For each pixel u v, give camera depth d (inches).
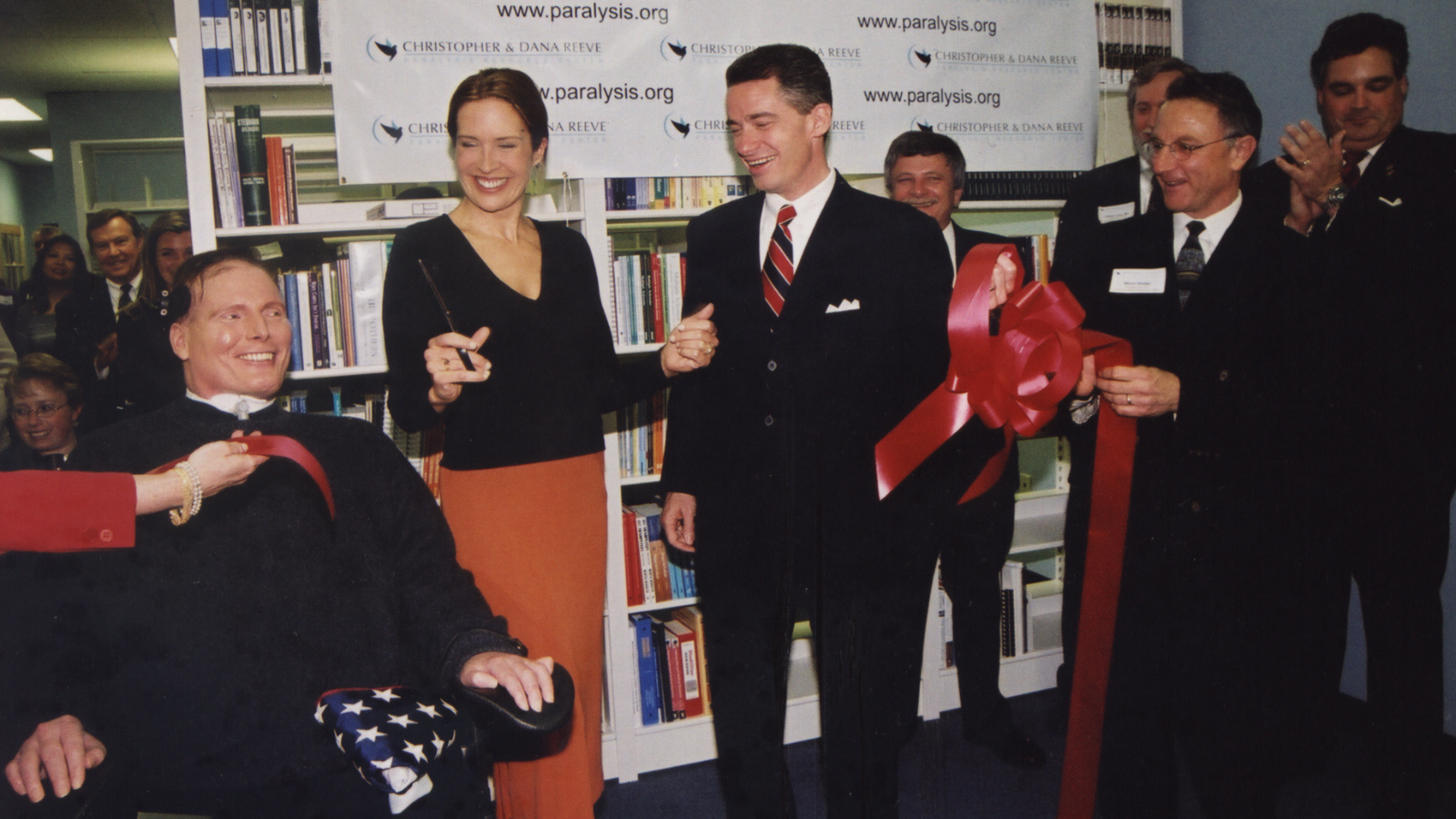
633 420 103.0
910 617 66.1
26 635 46.8
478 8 92.0
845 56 103.2
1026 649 111.0
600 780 75.3
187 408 54.9
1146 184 87.6
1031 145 111.6
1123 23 117.6
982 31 108.1
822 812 77.2
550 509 68.2
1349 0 101.4
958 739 94.8
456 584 58.6
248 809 50.0
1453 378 73.1
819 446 65.4
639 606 102.3
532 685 48.9
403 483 59.7
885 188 107.6
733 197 104.5
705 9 98.2
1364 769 92.1
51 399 81.7
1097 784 71.6
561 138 95.7
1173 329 70.3
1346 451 72.1
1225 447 66.7
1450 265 72.4
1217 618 70.5
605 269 99.0
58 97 277.1
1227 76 68.0
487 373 59.2
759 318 67.2
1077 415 73.5
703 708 105.4
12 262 341.4
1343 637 79.7
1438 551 78.8
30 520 40.6
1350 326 70.2
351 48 89.0
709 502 70.6
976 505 94.4
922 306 65.4
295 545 52.6
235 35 88.4
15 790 43.6
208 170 88.7
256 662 50.6
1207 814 72.1
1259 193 72.1
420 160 91.3
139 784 48.8
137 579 49.2
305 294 93.0
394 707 48.8
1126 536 68.4
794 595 67.0
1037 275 115.1
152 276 98.6
